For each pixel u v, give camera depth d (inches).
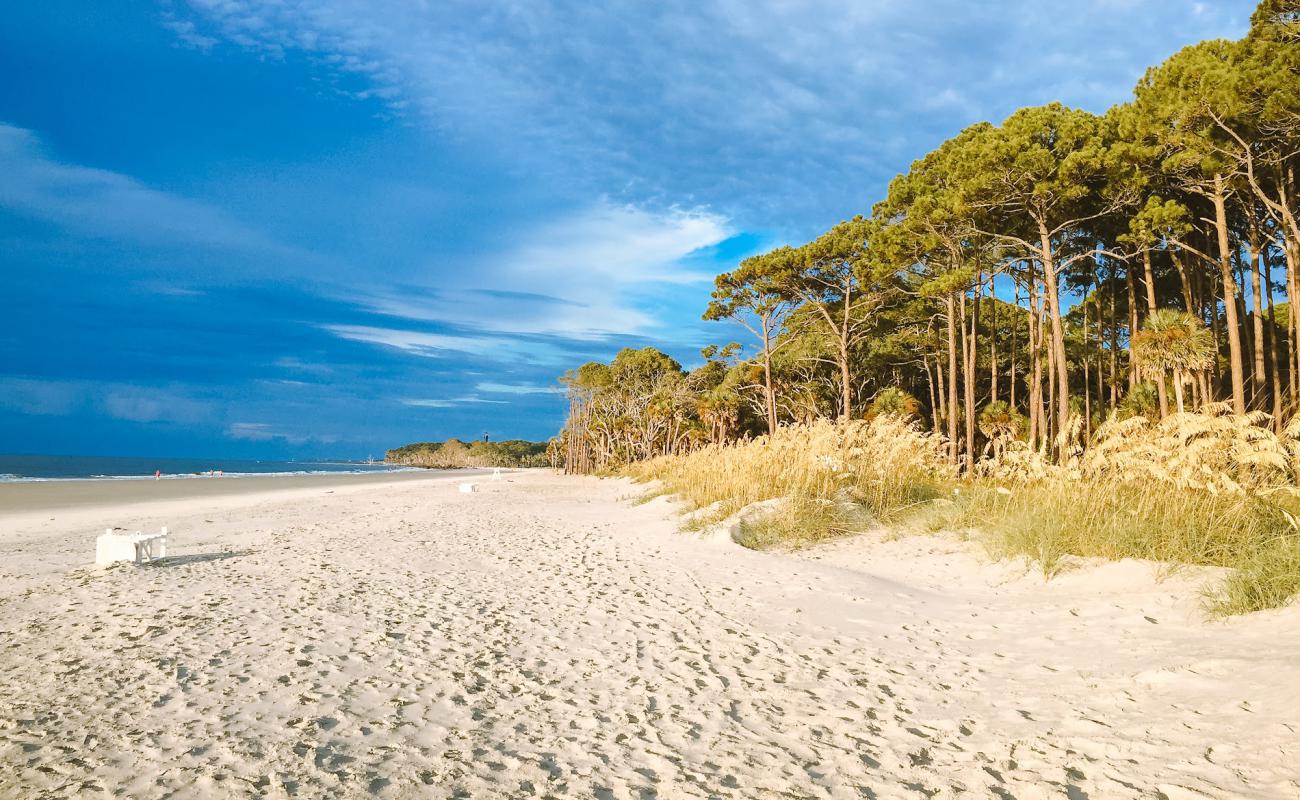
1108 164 858.8
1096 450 321.7
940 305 1343.5
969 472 600.1
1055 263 1085.1
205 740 149.8
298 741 149.3
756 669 197.6
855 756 137.2
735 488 553.0
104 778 131.3
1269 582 197.8
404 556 431.8
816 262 1323.8
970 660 195.8
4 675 195.3
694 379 2561.5
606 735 152.0
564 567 385.7
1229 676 152.4
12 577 370.3
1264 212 973.8
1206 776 115.0
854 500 491.8
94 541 558.9
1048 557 284.0
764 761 136.3
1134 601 229.6
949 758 133.7
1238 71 683.4
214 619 263.3
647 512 673.0
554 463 4301.2
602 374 3339.1
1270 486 271.6
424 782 129.1
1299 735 121.3
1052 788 117.6
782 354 1798.7
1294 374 881.5
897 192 1269.7
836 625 245.0
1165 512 286.5
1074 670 176.7
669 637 235.6
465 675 195.9
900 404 1299.2
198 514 830.5
